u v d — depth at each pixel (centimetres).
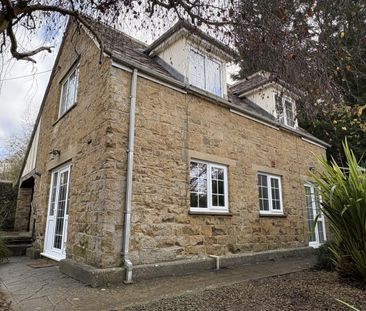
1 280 546
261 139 931
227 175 800
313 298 397
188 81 773
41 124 1140
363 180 421
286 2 390
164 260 608
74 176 709
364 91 681
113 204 558
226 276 586
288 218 955
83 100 732
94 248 557
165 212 631
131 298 427
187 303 391
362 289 420
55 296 440
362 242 420
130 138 602
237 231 777
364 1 406
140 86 653
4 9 314
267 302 389
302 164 1079
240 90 1133
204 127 765
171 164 668
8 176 2175
